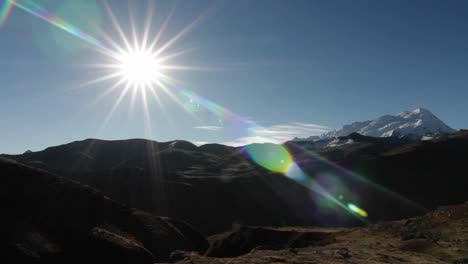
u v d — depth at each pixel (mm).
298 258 34219
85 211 85188
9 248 63531
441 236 45062
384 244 45656
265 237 85875
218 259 36406
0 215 71938
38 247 67125
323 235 78875
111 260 70438
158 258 81438
